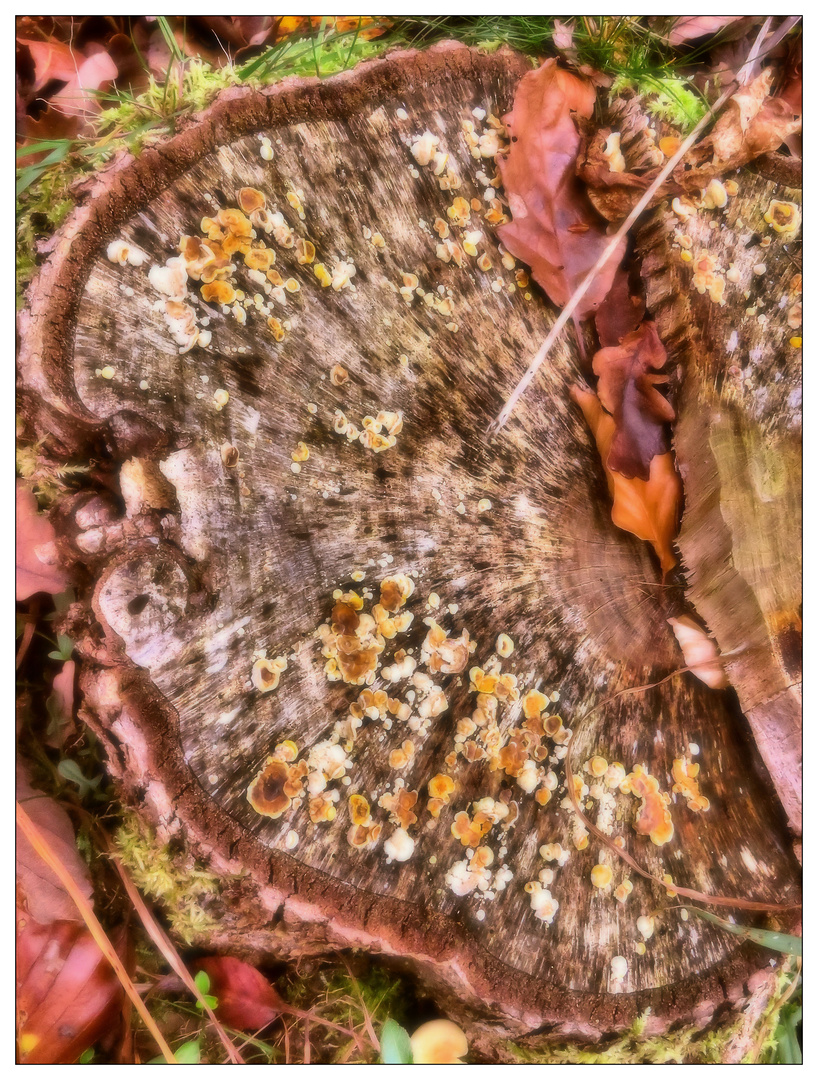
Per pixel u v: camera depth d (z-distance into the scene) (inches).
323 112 13.4
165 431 12.7
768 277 14.9
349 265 13.4
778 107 14.6
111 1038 14.1
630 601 14.3
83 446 12.9
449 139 14.0
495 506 13.9
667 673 14.4
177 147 12.7
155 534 12.5
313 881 12.7
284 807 12.6
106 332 12.4
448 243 13.9
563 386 14.3
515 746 13.7
